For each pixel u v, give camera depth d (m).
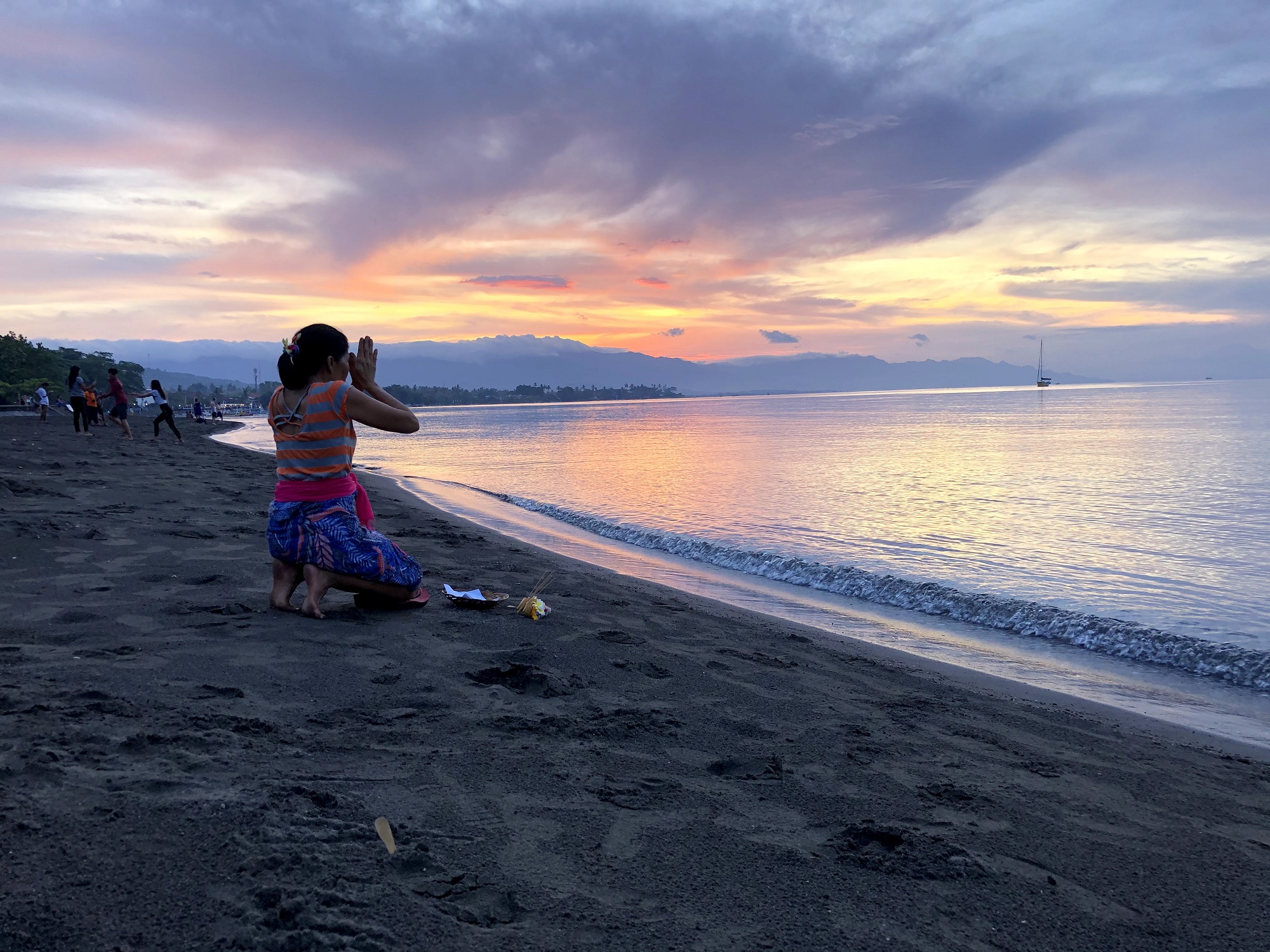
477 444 47.09
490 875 2.17
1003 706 4.85
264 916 1.80
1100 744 4.16
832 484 21.00
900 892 2.28
